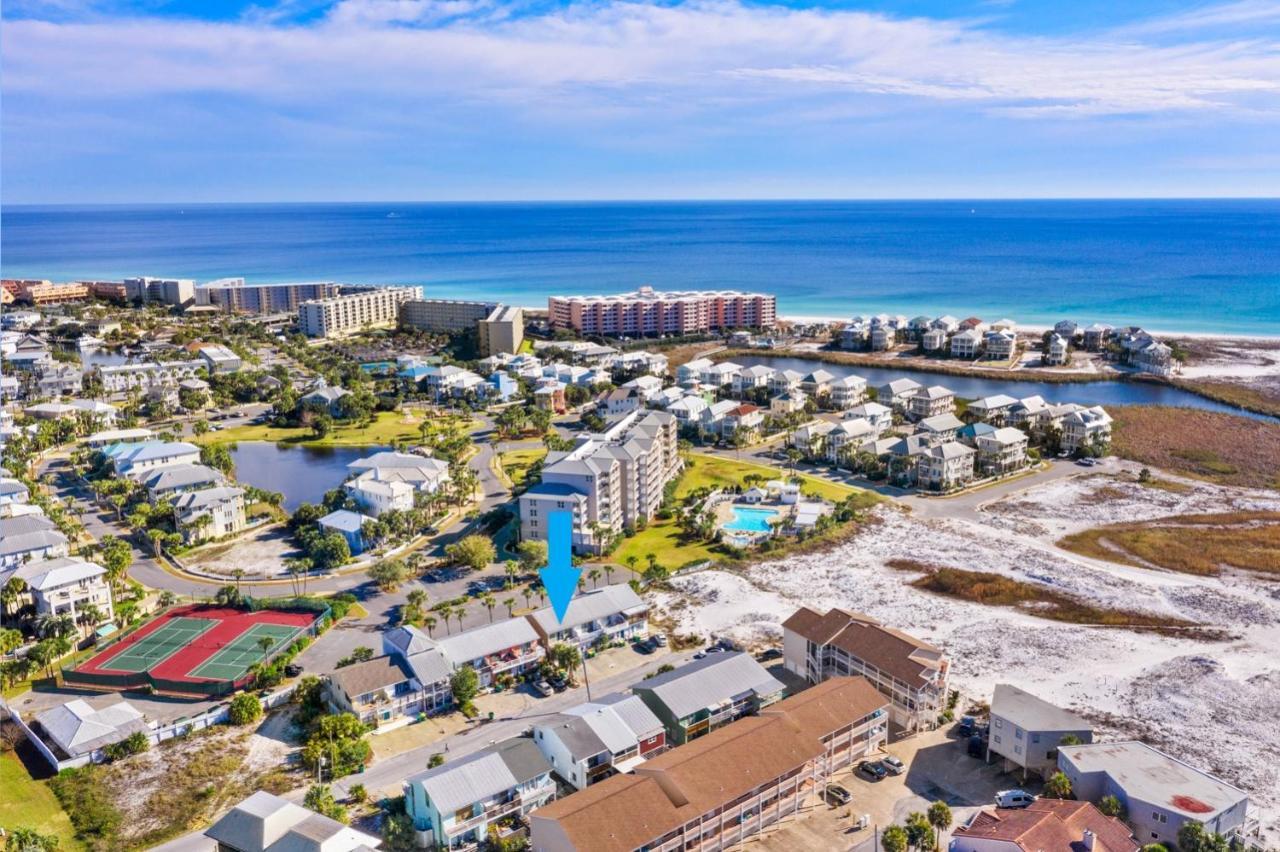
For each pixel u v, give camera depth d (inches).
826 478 7391.7
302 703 3887.8
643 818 2859.3
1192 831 2792.8
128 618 4783.5
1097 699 3954.2
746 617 4827.8
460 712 3939.5
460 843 3024.1
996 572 5369.1
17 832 2901.1
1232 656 4333.2
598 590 4702.3
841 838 3088.1
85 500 6943.9
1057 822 2770.7
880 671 3841.0
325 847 2699.3
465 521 6382.9
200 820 3189.0
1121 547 5753.0
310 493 7234.3
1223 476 7234.3
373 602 5083.7
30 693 4156.0
